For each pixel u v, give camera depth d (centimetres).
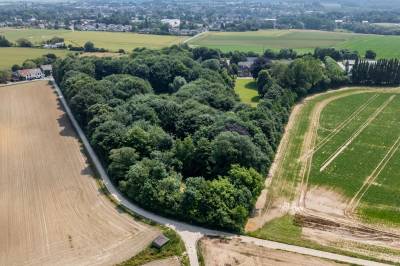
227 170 8406
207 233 7244
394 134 11881
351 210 8075
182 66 16850
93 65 17375
